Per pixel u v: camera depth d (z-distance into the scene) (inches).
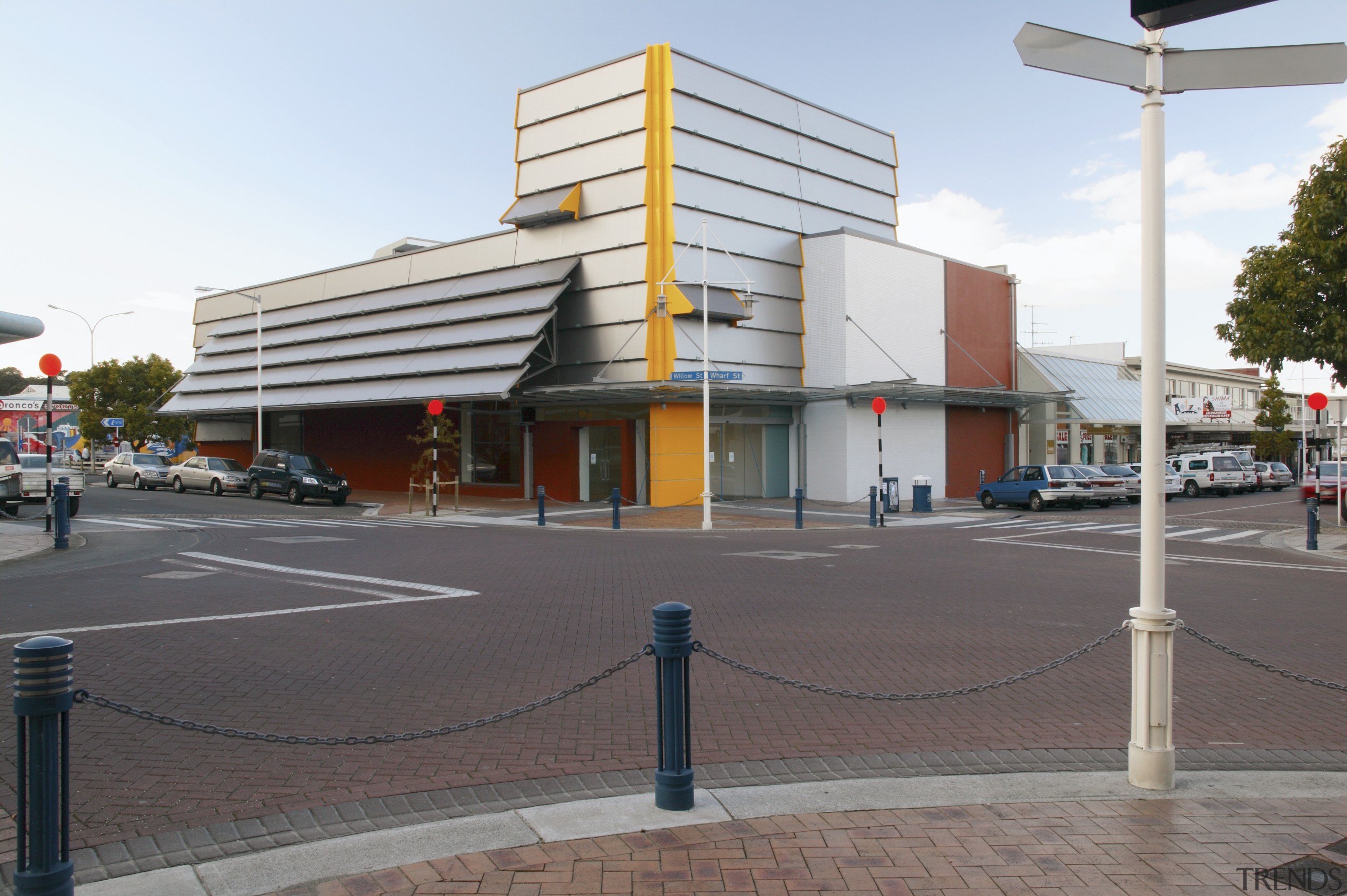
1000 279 1478.8
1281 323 733.3
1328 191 695.7
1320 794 200.8
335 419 1626.5
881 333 1257.4
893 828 179.0
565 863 162.4
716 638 360.5
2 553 626.8
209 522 896.3
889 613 414.6
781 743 238.7
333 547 689.0
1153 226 206.4
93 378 2127.2
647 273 1059.9
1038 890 152.9
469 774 214.7
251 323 1672.0
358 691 282.8
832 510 1138.0
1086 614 417.1
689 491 1130.7
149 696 274.7
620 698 279.7
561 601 444.1
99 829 181.8
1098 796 198.1
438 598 450.9
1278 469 1806.1
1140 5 203.3
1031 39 211.6
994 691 293.3
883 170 1413.6
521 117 1208.2
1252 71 205.3
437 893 151.1
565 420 1214.9
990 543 745.6
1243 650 346.9
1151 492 204.4
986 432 1472.7
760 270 1185.4
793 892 151.5
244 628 375.9
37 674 144.9
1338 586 520.1
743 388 1051.3
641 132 1082.1
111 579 514.3
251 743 236.4
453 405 1373.0
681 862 162.9
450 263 1301.7
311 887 154.2
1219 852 168.4
